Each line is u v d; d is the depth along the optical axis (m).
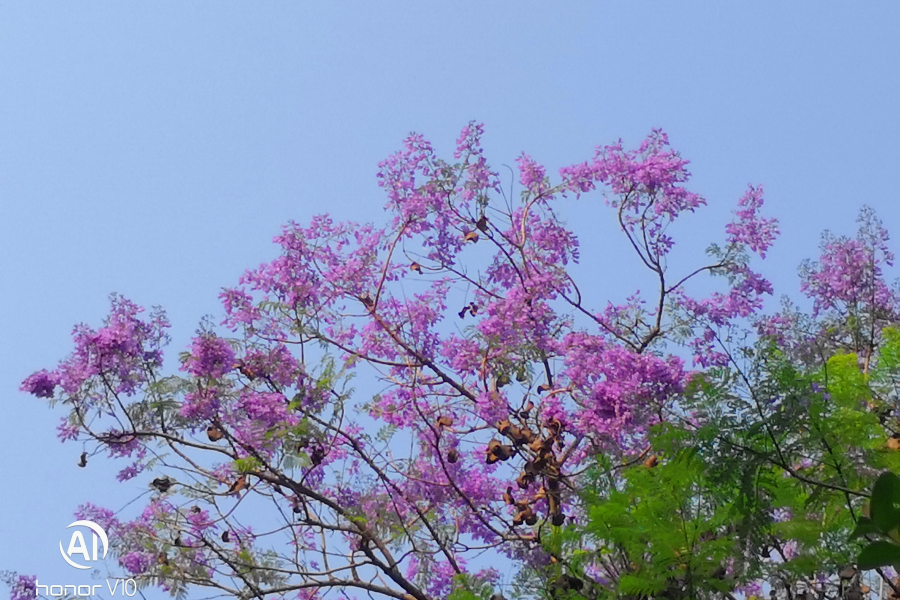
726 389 6.43
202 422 9.95
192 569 10.48
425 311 11.30
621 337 11.41
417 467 11.07
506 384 10.72
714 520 7.28
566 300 11.23
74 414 9.88
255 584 10.45
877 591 7.87
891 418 7.89
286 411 10.02
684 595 7.23
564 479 9.94
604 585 8.52
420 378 11.24
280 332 10.95
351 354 11.16
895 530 2.40
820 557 7.33
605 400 9.69
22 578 10.43
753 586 8.55
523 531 10.71
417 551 10.42
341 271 11.10
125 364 10.02
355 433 10.72
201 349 9.90
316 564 10.77
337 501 10.72
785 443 6.51
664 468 7.44
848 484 6.73
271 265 11.03
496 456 10.25
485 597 8.91
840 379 7.62
